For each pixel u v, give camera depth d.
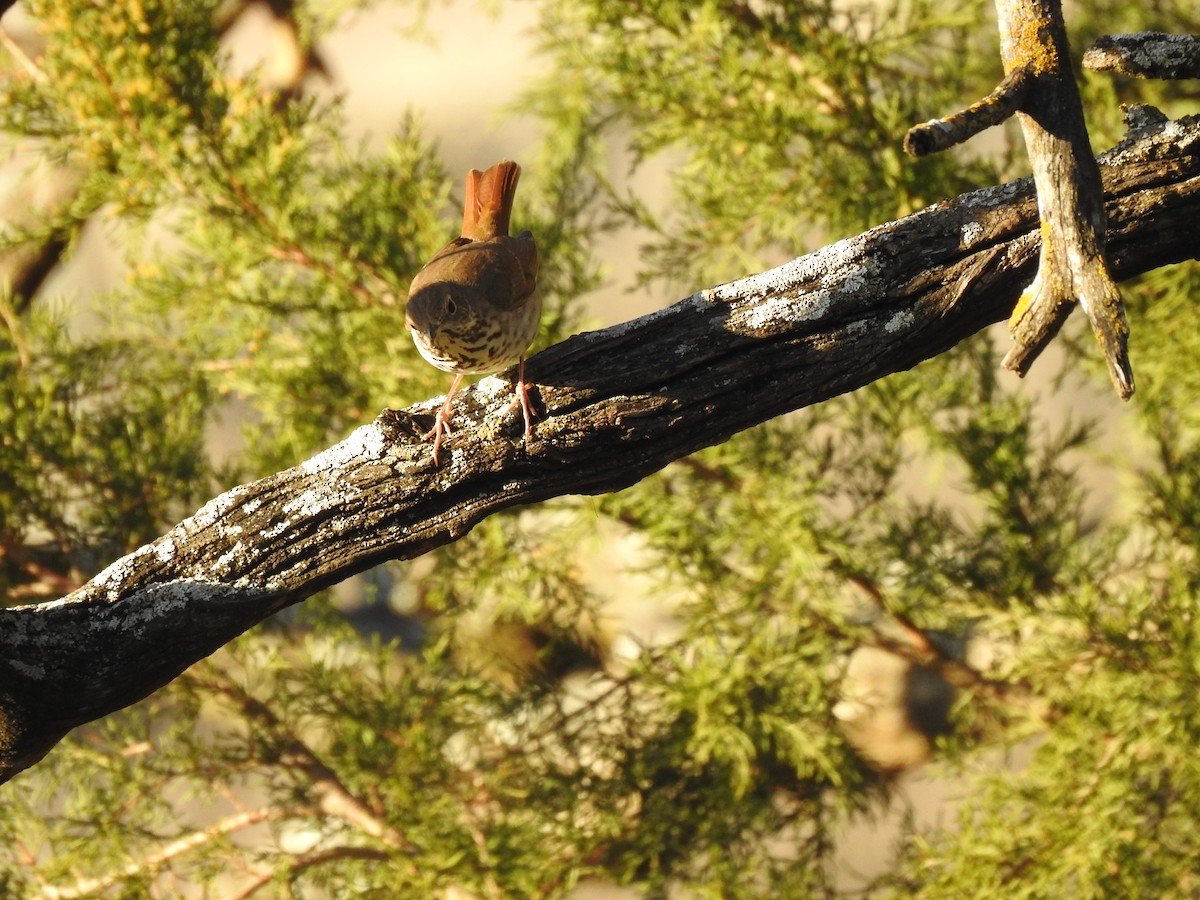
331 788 11.86
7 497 11.48
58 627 5.41
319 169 12.23
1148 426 12.20
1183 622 11.00
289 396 11.56
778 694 11.92
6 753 5.55
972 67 13.02
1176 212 5.84
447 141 29.00
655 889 11.96
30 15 10.92
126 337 12.04
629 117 13.46
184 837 11.48
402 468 5.62
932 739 15.20
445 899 11.70
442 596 11.97
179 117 11.10
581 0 12.05
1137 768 11.14
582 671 15.71
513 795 12.03
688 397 5.71
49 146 11.75
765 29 11.96
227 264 11.50
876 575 12.31
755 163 11.82
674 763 12.05
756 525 11.63
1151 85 13.12
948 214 5.86
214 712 14.83
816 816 12.45
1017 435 12.11
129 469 11.77
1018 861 11.12
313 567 5.62
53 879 10.86
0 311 12.14
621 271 23.52
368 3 16.12
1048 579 12.20
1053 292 5.36
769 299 5.79
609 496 11.73
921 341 5.86
